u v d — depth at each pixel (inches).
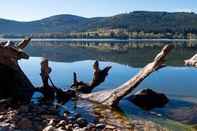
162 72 1979.6
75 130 794.2
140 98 1176.2
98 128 834.2
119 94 1111.0
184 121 955.3
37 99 1173.1
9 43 1146.7
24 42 1294.3
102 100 1139.9
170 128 876.6
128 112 1041.5
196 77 1779.0
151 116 1005.8
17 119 853.2
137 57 3048.7
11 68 1184.8
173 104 1169.4
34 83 1526.8
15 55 1142.3
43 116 907.4
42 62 1237.7
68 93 1233.4
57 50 4124.0
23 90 1237.1
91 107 1084.5
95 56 3186.5
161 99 1179.9
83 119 900.0
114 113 1023.0
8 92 1192.2
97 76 1310.3
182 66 2304.4
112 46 5482.3
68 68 2146.9
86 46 5492.1
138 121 940.0
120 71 1990.7
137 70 2037.4
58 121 858.8
